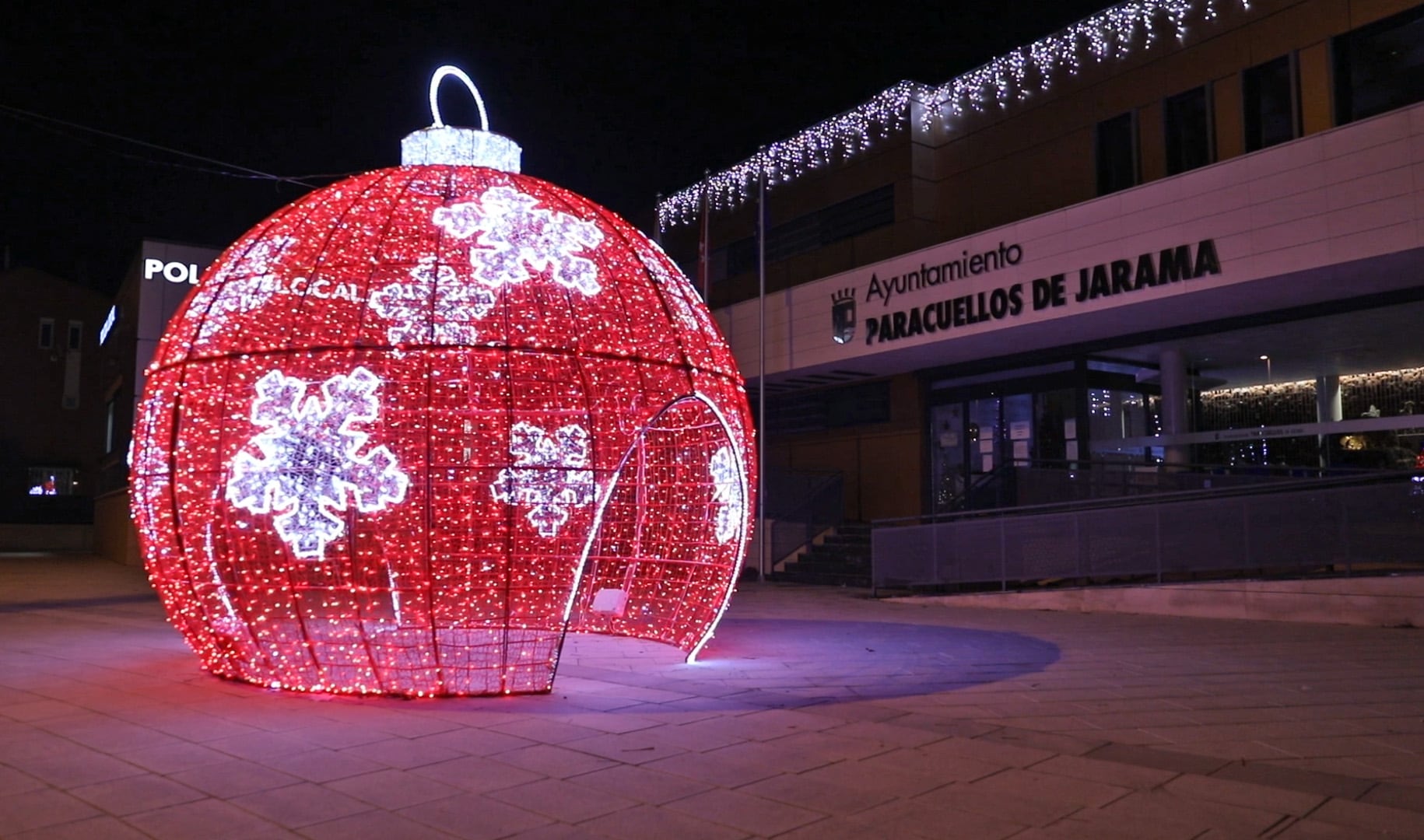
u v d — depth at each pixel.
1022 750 5.85
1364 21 15.62
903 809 4.73
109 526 31.33
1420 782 5.24
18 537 38.00
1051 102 20.25
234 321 7.70
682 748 5.86
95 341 44.50
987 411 21.17
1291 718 6.84
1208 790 5.04
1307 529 12.62
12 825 4.49
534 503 7.66
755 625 12.60
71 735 6.19
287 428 7.16
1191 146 18.00
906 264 19.97
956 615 13.98
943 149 22.41
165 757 5.66
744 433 9.54
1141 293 15.97
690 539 11.19
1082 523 14.71
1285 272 14.27
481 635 9.56
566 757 5.66
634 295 8.54
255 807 4.76
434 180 8.34
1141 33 18.75
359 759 5.61
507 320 7.59
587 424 9.68
